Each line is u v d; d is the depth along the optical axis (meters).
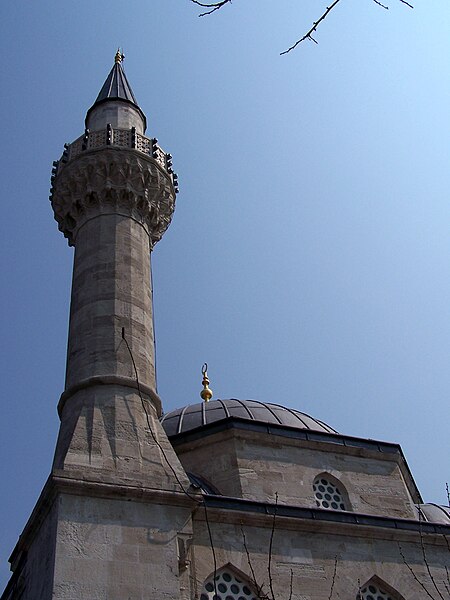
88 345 21.27
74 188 25.55
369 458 25.61
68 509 16.58
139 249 24.42
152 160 26.61
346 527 20.44
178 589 16.22
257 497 22.56
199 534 18.39
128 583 15.81
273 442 24.34
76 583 15.34
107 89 31.30
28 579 18.00
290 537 19.61
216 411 27.45
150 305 23.52
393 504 24.55
